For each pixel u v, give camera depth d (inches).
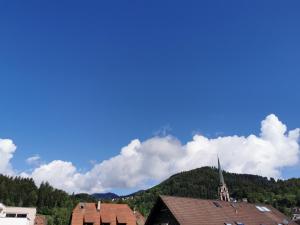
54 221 5260.8
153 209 1763.0
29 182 7485.2
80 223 2687.0
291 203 6535.4
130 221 2800.2
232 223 1792.6
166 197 1750.7
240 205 2090.3
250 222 1902.1
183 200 1797.5
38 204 6727.4
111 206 2886.3
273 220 2059.5
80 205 2829.7
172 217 1663.4
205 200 1926.7
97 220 2723.9
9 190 6663.4
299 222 2316.7
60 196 7175.2
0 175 7244.1
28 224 2549.2
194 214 1715.1
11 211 3011.8
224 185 4790.8
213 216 1780.3
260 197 7047.2
